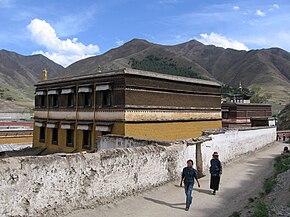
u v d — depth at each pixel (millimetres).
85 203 9797
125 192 11359
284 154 26719
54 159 8977
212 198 12172
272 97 134750
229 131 22891
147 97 23828
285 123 66562
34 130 32688
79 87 26172
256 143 31094
